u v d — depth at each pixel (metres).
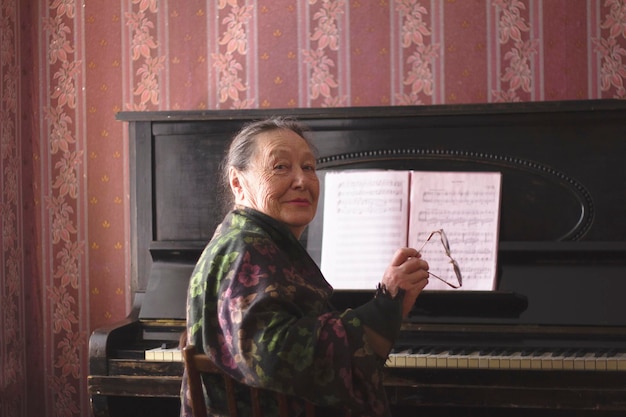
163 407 2.61
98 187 3.23
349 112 2.56
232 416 1.31
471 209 2.39
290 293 1.31
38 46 3.25
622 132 2.45
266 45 3.12
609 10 2.93
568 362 2.09
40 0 3.25
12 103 3.17
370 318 1.31
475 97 3.01
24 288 3.25
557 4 2.96
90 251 3.24
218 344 1.31
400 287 1.35
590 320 2.30
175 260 2.63
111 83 3.21
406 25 3.04
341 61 3.08
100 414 2.32
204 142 2.66
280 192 1.49
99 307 3.24
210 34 3.16
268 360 1.23
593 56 2.95
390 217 2.41
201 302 1.35
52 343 3.27
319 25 3.09
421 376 2.14
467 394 2.13
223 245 1.37
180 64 3.17
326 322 1.28
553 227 2.49
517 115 2.50
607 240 2.46
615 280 2.35
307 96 3.10
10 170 3.15
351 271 2.38
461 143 2.54
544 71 2.97
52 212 3.26
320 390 1.25
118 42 3.21
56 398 3.26
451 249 2.37
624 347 2.26
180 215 2.68
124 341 2.41
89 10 3.23
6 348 3.09
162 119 2.65
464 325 2.35
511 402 2.11
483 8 3.00
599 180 2.47
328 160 2.60
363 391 1.30
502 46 2.99
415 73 3.04
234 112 2.62
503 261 2.43
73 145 3.25
